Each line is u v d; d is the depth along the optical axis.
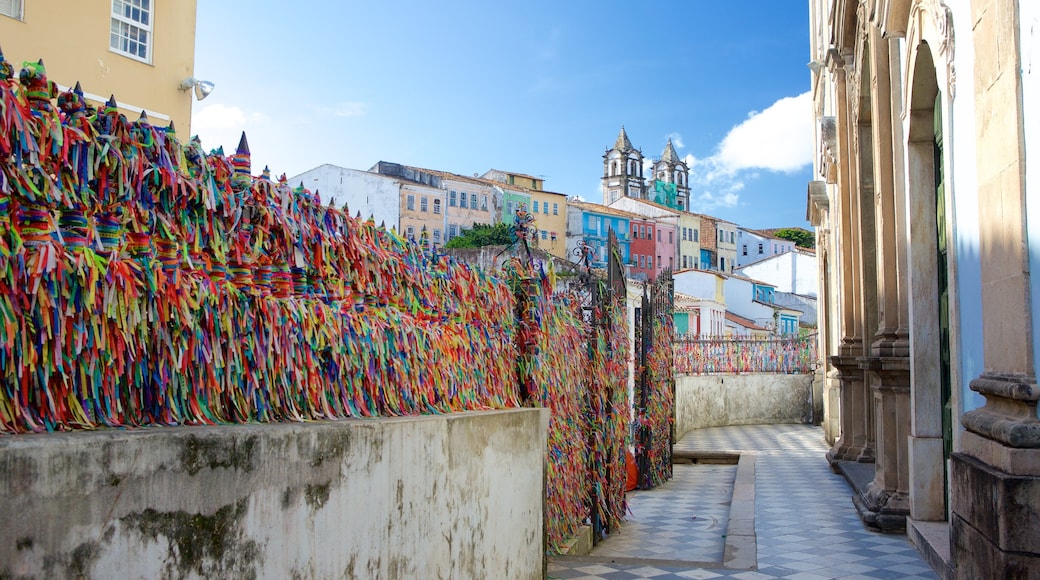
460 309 5.88
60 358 2.54
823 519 9.77
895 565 7.39
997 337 5.38
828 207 19.72
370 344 4.32
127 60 17.91
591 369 9.04
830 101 18.50
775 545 8.29
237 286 3.47
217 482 2.75
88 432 2.47
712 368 27.55
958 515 5.66
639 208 84.56
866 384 14.00
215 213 3.34
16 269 2.44
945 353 8.21
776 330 49.25
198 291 3.11
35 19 16.20
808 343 29.23
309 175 55.00
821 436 22.91
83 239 2.74
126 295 2.79
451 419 4.67
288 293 3.78
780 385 28.97
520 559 5.95
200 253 3.27
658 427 13.95
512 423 5.84
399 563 3.97
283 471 3.09
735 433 24.23
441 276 5.62
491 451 5.36
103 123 2.88
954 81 6.59
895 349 9.17
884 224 9.64
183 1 19.22
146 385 2.89
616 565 7.27
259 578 2.94
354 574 3.56
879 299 10.06
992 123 5.47
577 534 8.10
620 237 74.56
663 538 9.20
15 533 2.08
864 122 11.33
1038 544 4.61
